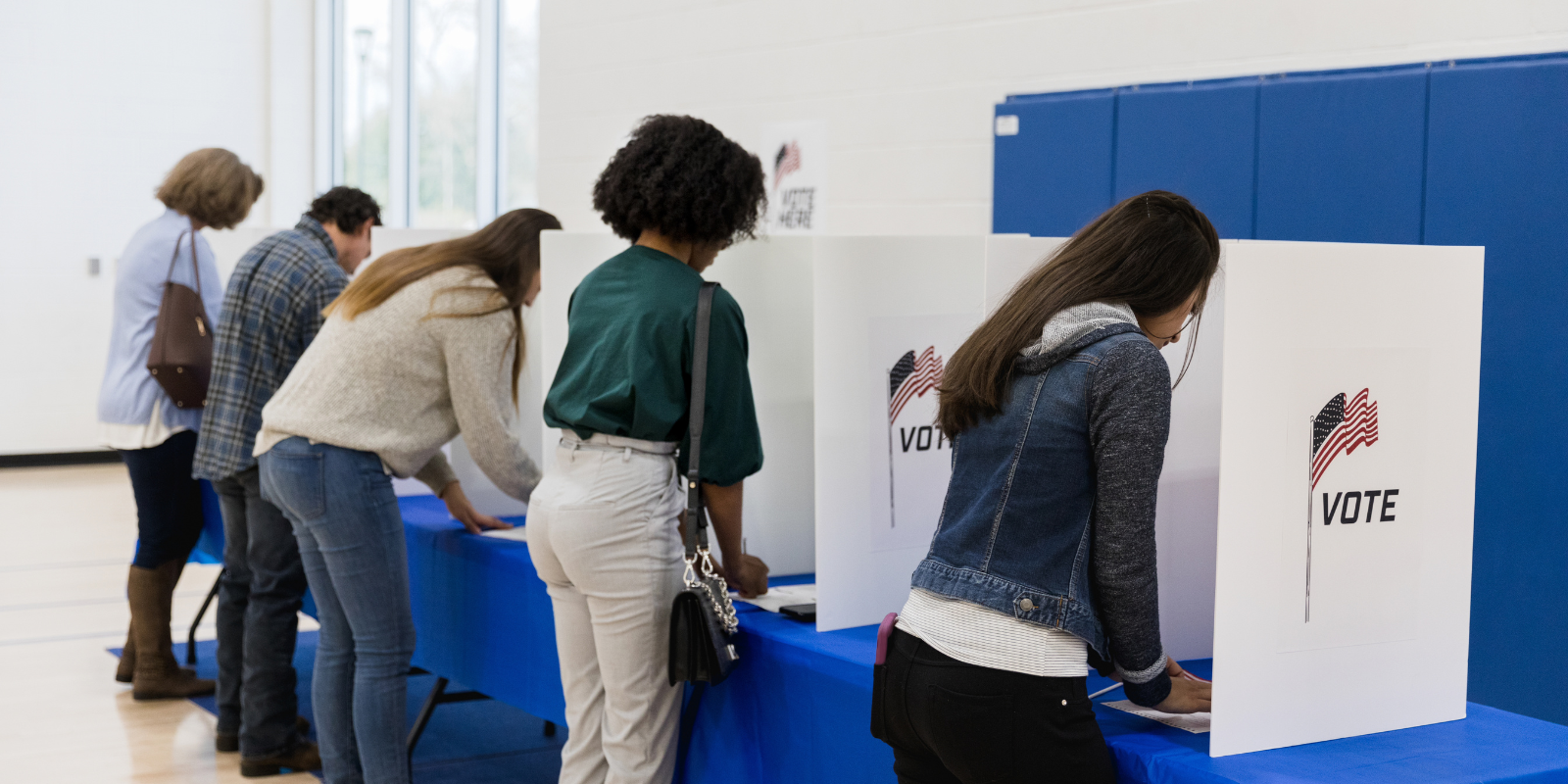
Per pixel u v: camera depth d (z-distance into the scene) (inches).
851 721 68.1
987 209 139.8
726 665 70.9
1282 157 111.3
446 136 269.6
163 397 138.2
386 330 91.0
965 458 55.5
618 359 70.7
